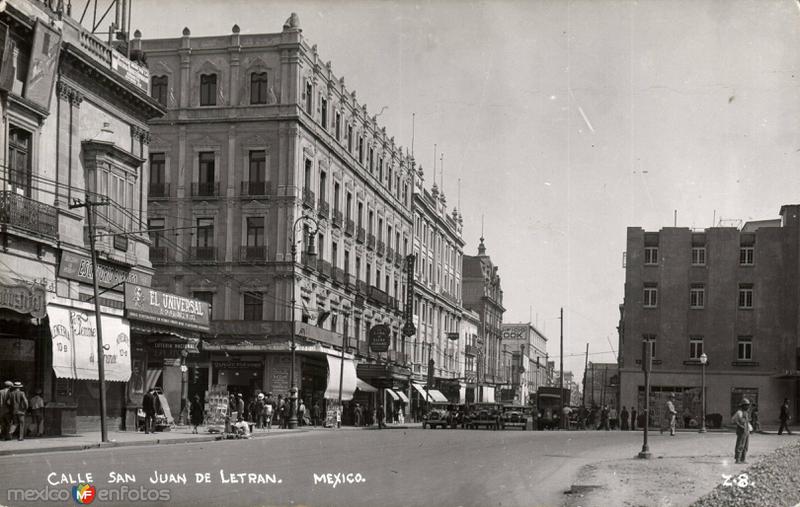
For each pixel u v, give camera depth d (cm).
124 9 3828
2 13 2695
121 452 2247
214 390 3994
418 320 8162
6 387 2573
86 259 3209
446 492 1483
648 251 5975
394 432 4216
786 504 1182
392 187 7438
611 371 11225
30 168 2934
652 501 1350
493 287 12288
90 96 3316
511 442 3136
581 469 1888
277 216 5091
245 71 5178
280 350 4919
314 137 5431
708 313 5844
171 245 5169
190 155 5194
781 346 5734
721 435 4162
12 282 2564
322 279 5562
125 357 3139
